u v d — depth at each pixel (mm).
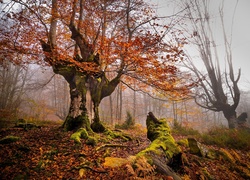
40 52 9180
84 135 7711
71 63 9836
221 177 5281
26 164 5074
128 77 11648
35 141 7000
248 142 8125
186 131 13594
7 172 4559
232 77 17516
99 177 4422
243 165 6230
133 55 7906
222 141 8742
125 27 11523
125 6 10609
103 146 6863
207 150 7062
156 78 9086
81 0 9977
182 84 10453
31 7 8891
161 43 8188
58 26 12797
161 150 5195
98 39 10969
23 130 8891
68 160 5508
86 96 9531
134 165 4285
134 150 7129
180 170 5133
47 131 8680
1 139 6590
